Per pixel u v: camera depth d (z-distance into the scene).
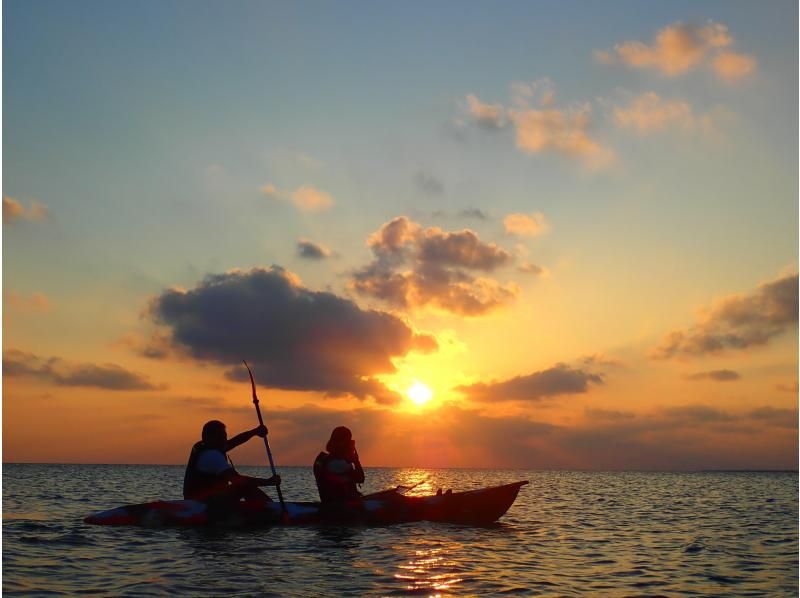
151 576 7.10
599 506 19.48
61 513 13.77
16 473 51.91
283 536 10.01
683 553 9.56
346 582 6.96
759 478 72.88
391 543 9.52
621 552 9.56
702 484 47.53
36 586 6.59
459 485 37.09
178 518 10.93
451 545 9.55
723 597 6.74
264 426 12.27
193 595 6.32
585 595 6.72
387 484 37.66
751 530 12.88
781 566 8.53
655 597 6.70
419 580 7.13
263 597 6.26
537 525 12.85
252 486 11.21
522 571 7.82
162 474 58.75
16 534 9.86
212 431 11.33
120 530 10.40
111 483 34.12
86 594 6.30
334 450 11.95
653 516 16.08
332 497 11.77
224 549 8.80
